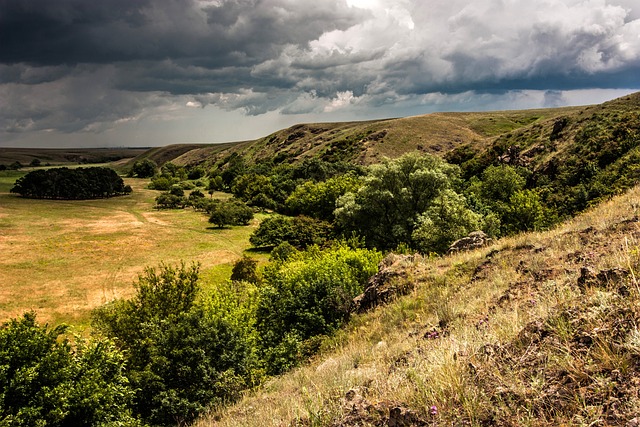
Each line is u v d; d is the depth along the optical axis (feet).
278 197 342.44
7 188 451.53
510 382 10.30
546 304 15.62
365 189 140.36
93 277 181.27
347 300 51.34
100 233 267.39
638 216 28.91
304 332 51.96
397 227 131.75
